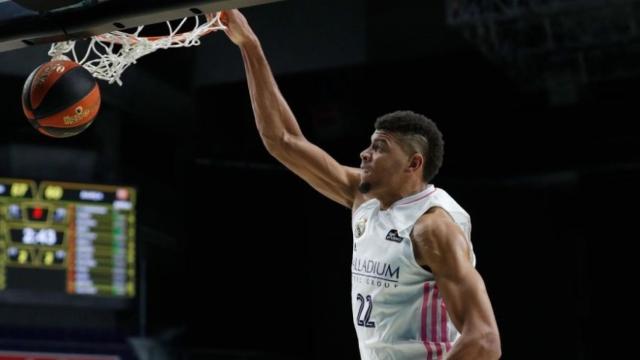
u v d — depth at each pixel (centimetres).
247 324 1195
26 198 1111
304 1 1228
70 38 498
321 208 1234
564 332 1235
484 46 1166
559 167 1273
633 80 1206
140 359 1130
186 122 1231
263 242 1222
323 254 1223
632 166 1249
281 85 1234
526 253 1255
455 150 1284
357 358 1198
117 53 601
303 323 1209
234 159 1240
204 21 884
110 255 1123
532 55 1165
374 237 455
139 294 1135
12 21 495
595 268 1243
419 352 441
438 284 424
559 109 1255
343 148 1239
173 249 1188
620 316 1224
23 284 1092
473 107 1260
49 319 1102
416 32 1207
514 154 1280
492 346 396
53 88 479
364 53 1216
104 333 1120
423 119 470
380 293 447
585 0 1071
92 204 1127
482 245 1252
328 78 1229
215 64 1225
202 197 1219
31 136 1170
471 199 1261
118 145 1202
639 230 1238
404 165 461
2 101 1159
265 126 512
